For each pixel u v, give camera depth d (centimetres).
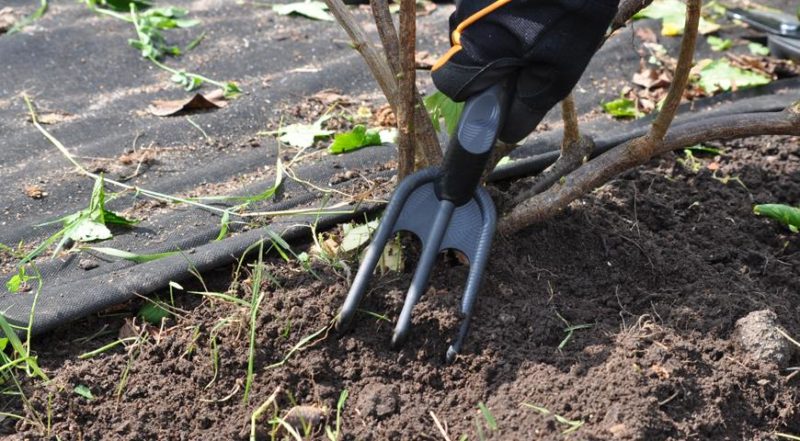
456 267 124
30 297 124
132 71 159
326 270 125
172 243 130
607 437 113
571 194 123
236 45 166
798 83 159
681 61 116
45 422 117
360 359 120
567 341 120
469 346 120
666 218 134
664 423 114
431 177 121
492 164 127
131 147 145
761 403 118
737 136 124
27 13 170
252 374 119
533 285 125
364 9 177
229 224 132
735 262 130
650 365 117
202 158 144
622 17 123
